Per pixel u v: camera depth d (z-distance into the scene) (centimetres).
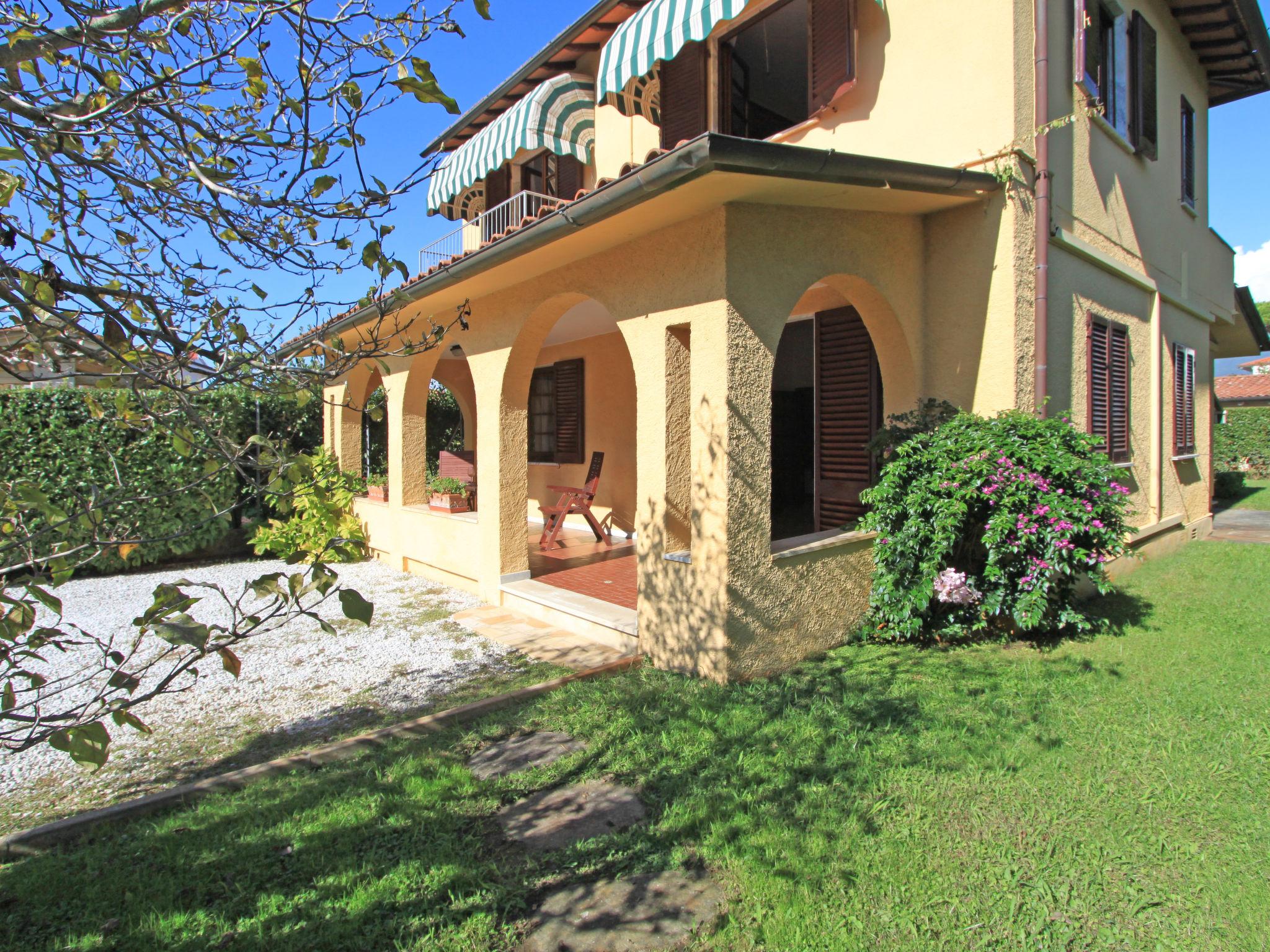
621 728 516
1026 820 388
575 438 1470
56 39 246
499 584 933
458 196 1712
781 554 632
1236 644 672
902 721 512
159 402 276
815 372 932
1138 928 310
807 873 346
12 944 310
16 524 251
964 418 704
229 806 421
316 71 277
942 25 778
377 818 405
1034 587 642
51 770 503
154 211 304
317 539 1287
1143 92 1053
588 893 340
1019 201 718
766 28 1013
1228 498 2234
